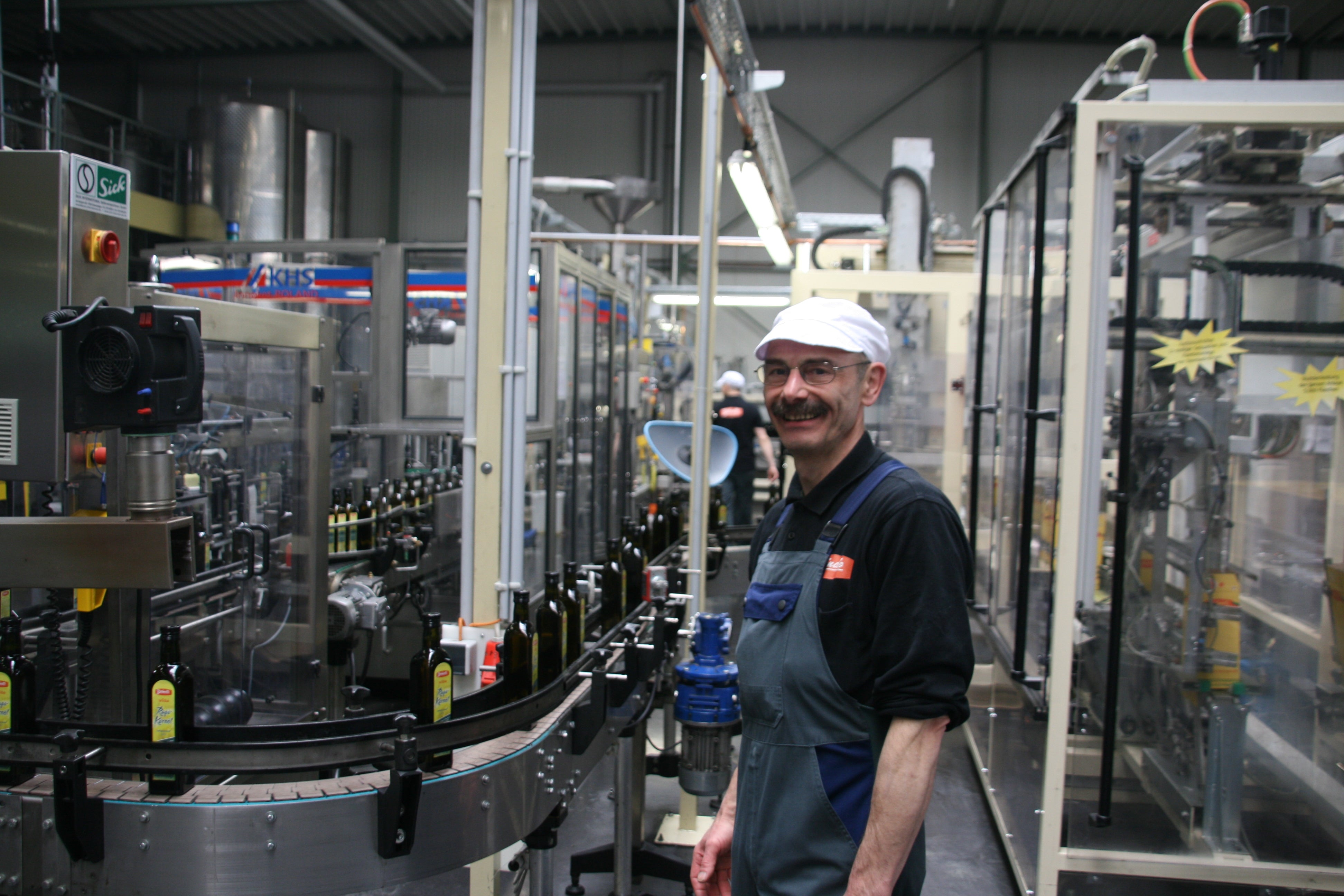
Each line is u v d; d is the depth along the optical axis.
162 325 1.45
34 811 1.41
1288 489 2.19
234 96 9.69
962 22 9.10
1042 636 2.41
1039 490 2.48
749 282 9.73
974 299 3.84
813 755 1.29
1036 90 9.23
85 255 1.76
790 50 9.50
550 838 1.76
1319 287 2.12
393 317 4.44
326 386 2.96
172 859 1.36
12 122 6.94
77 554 1.51
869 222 5.20
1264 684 2.19
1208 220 2.12
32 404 1.71
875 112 9.45
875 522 1.26
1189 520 2.19
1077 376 2.11
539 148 9.77
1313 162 2.07
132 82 9.66
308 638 2.93
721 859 1.56
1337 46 8.52
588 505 4.81
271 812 1.36
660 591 2.47
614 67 9.66
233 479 2.57
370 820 1.40
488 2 2.15
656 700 2.50
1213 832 2.21
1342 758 2.19
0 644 1.43
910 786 1.17
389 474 4.52
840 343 1.29
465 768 1.50
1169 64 9.02
